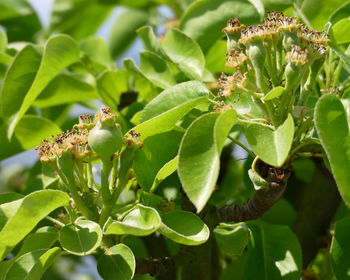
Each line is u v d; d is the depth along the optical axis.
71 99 0.70
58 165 0.55
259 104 0.54
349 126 0.51
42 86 0.62
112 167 0.55
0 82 0.69
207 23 0.65
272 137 0.52
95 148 0.54
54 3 0.79
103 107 0.54
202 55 0.61
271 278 0.58
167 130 0.56
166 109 0.56
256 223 0.62
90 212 0.55
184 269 0.60
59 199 0.54
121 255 0.53
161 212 0.58
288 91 0.53
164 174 0.56
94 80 0.69
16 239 0.54
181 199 0.57
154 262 0.58
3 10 0.77
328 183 0.66
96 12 0.81
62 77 0.68
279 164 0.50
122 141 0.54
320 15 0.61
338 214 0.68
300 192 0.70
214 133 0.50
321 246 0.65
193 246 0.59
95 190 0.56
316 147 0.60
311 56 0.53
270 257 0.59
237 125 0.63
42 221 0.61
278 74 0.54
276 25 0.53
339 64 0.58
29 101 0.61
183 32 0.62
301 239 0.66
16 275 0.53
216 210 0.57
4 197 0.59
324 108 0.51
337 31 0.58
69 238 0.53
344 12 0.59
